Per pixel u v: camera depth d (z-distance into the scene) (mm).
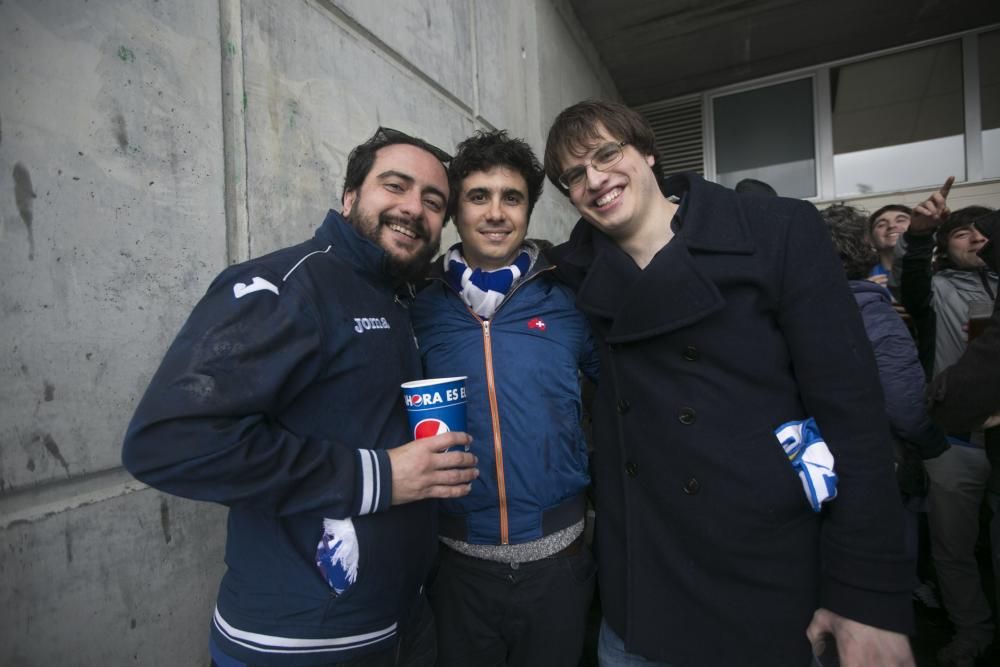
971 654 2020
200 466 758
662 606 1134
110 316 1045
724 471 1037
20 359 903
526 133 3807
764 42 5465
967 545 2041
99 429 1020
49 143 949
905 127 5527
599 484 1320
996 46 5160
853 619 895
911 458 1500
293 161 1567
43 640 936
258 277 897
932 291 2291
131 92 1099
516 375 1392
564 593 1382
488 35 3209
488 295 1450
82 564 998
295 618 903
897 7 4941
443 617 1423
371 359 1023
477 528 1371
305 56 1635
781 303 1032
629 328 1146
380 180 1181
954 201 5289
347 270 1063
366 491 888
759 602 1030
